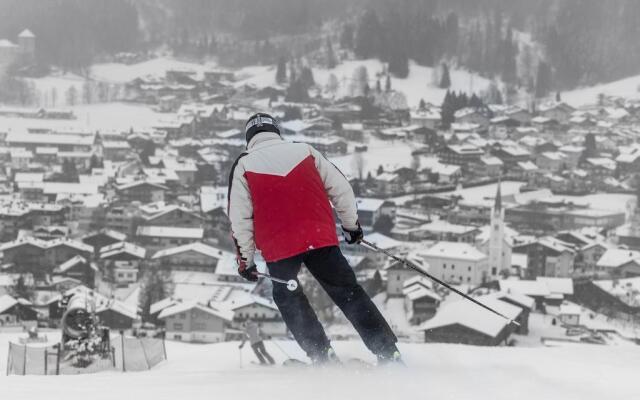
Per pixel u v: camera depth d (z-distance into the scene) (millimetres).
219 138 144000
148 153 130250
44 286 64750
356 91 194250
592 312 61156
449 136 154375
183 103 188500
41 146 131375
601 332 55656
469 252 68750
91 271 66375
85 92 188375
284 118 162000
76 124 160750
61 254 70312
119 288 65125
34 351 11938
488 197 104688
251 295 56688
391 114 164625
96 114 176625
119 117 174375
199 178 117188
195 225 89625
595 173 126938
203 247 70500
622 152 138750
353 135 147125
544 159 131875
